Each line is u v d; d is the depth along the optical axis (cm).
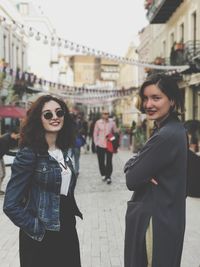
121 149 2519
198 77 2138
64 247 321
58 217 317
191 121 597
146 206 282
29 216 309
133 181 284
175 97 289
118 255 551
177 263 282
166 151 275
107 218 755
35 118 324
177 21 2627
